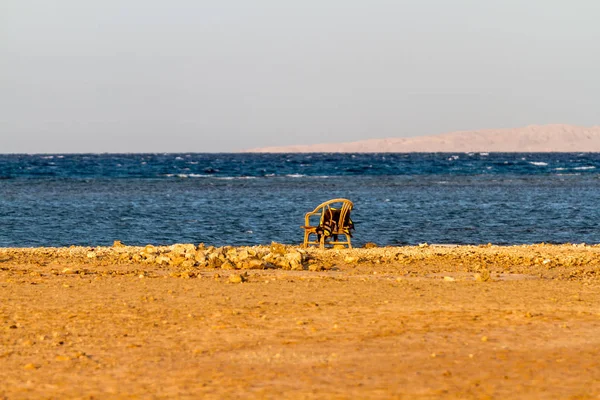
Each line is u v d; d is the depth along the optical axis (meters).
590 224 121.94
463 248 78.94
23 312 40.41
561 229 114.56
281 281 52.53
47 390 26.80
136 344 33.38
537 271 60.59
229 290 48.03
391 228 114.06
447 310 41.03
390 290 48.31
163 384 27.47
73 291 47.38
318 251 73.56
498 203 167.88
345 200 77.19
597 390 26.52
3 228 113.12
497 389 26.67
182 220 126.44
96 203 164.62
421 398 25.73
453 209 150.00
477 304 42.97
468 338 34.38
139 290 47.91
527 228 115.69
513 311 40.62
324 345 33.16
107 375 28.66
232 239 101.69
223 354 31.73
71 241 99.50
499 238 103.31
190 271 58.38
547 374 28.50
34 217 129.75
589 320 38.31
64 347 32.91
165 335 35.12
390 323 37.59
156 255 67.75
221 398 25.78
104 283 50.91
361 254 70.75
